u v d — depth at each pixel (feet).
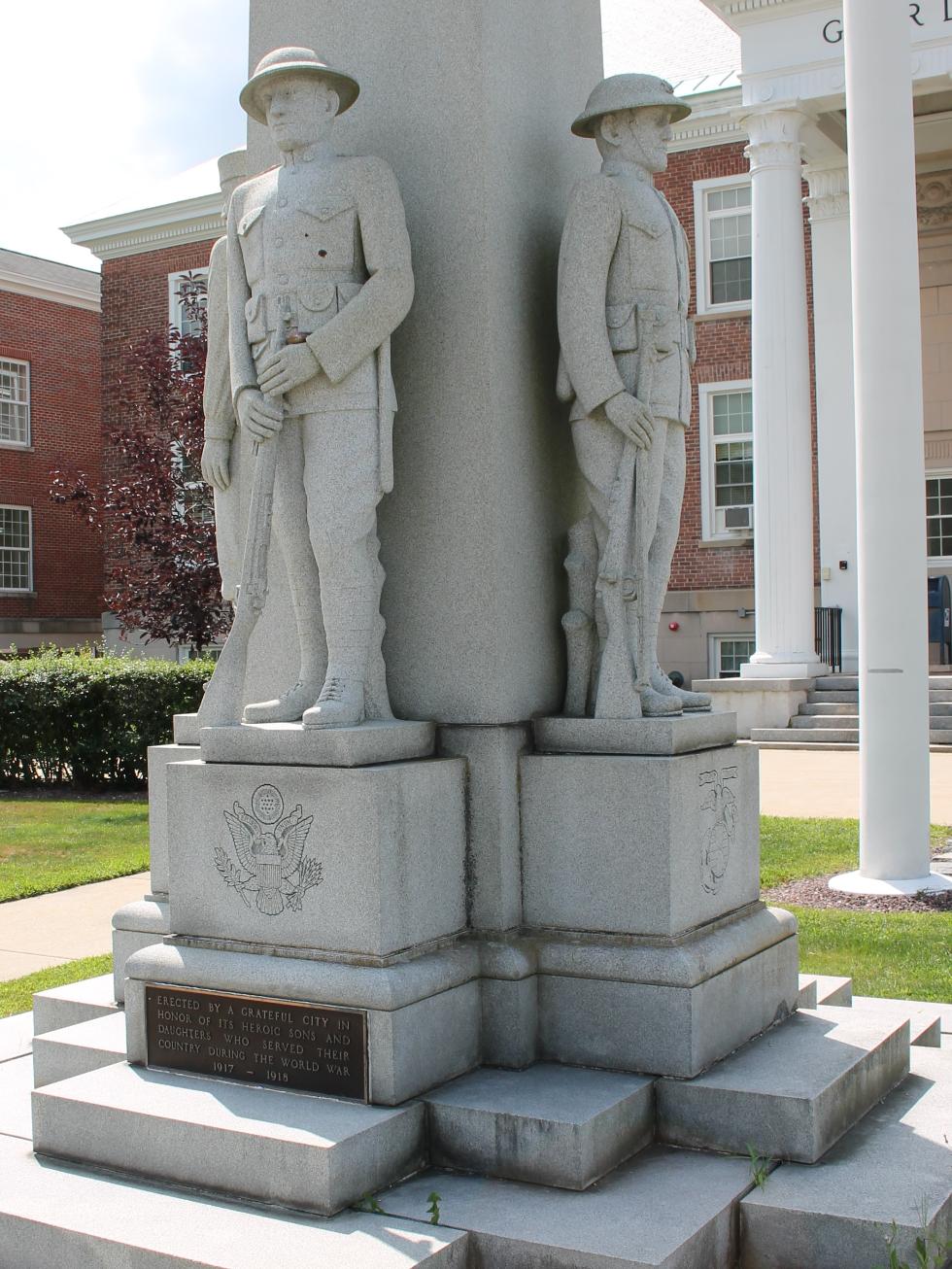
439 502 16.53
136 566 75.77
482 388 16.37
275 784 15.06
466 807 15.94
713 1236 12.60
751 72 68.03
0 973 26.61
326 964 14.61
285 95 16.37
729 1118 14.29
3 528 118.01
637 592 16.37
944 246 81.66
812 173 78.33
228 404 19.07
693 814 15.70
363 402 15.93
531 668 16.76
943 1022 20.04
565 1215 12.73
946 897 30.17
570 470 17.84
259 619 18.13
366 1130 13.23
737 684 68.33
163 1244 12.19
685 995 14.74
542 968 15.53
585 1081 14.69
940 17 63.21
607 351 16.44
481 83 16.63
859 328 32.53
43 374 121.19
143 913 18.28
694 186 86.89
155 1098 14.20
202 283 77.41
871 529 32.27
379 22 17.31
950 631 80.94
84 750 59.36
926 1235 12.31
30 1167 14.14
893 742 31.89
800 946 25.35
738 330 86.07
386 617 16.80
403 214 16.05
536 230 17.44
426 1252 11.96
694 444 86.94
